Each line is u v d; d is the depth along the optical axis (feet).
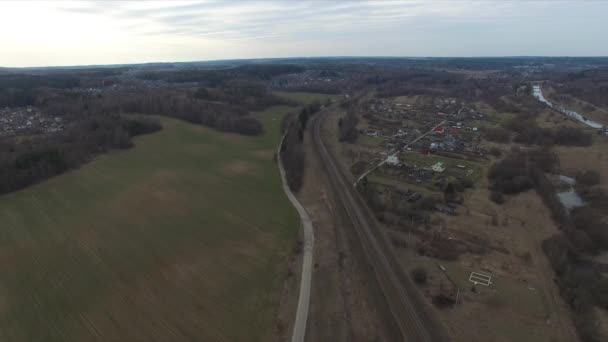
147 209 278.67
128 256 217.97
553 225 252.01
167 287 189.06
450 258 215.92
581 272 192.75
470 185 323.98
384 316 172.35
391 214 271.08
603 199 293.02
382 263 214.28
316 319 168.45
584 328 155.22
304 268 207.41
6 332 161.07
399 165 379.14
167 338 154.51
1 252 225.15
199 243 231.50
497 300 179.01
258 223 259.19
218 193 310.45
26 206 288.10
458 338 158.10
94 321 165.89
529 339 155.43
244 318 166.91
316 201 299.79
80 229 250.78
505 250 222.69
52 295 185.16
